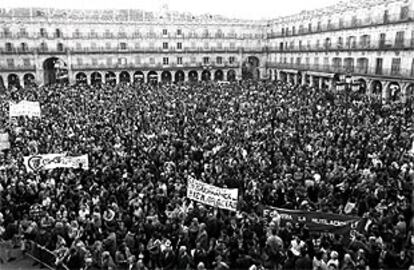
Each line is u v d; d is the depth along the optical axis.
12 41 80.31
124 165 21.09
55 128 30.47
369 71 57.62
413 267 10.91
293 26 82.94
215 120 33.50
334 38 67.50
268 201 16.86
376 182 18.00
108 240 13.48
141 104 43.53
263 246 13.84
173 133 29.08
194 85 66.25
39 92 56.44
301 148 24.12
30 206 16.67
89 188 18.00
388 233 13.65
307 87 61.41
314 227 14.12
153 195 16.94
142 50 88.12
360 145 24.06
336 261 11.73
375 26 55.91
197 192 16.22
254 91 54.03
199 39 91.50
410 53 48.91
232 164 21.08
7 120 35.03
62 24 82.81
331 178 18.89
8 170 20.48
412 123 29.98
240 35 94.06
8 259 15.49
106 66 86.44
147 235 14.34
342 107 38.31
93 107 41.72
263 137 26.84
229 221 15.16
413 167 19.38
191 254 13.52
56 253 13.41
